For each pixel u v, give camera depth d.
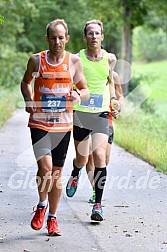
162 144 24.19
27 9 46.28
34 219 12.44
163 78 101.69
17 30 54.66
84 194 16.81
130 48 50.94
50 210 12.55
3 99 49.84
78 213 14.55
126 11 50.41
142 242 12.21
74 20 67.94
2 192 16.83
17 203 15.49
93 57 14.20
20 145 27.36
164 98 80.31
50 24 12.02
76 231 12.95
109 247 11.84
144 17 50.75
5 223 13.51
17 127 37.06
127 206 15.36
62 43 12.00
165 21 58.16
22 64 58.28
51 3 66.88
